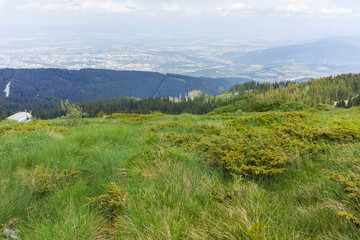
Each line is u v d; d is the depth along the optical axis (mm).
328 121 6402
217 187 2852
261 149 4172
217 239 1991
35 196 3004
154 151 4316
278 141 4371
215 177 3293
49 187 3178
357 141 4082
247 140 4719
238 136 5160
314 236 1968
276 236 1800
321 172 3031
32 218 2537
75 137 6672
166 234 1994
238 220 2084
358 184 2348
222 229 2041
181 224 2168
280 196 2719
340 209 2143
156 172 3492
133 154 4254
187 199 2637
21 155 4594
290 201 2531
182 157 3990
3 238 2211
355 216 2055
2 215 2445
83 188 3219
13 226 2418
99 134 7125
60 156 4602
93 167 4137
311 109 21469
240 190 2691
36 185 3197
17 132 7895
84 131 7902
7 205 2613
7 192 2881
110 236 2277
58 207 2715
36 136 6883
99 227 2359
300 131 4852
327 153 3779
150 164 3744
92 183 3506
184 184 2986
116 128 8484
